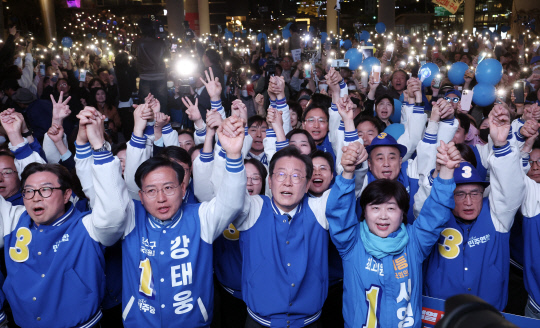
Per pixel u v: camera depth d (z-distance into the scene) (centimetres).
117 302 311
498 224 287
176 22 2455
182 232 262
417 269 263
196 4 3198
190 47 1620
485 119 531
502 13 4719
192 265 260
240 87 982
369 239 261
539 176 344
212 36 2377
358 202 334
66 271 262
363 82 759
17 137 363
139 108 319
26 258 262
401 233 258
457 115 471
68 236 265
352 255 269
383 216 257
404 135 436
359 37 1617
